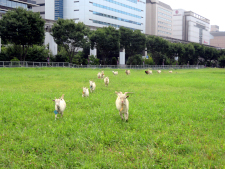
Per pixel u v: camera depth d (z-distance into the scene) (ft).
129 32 215.72
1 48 169.78
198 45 311.68
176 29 587.68
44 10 335.26
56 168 17.15
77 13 299.17
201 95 50.70
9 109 33.88
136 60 252.83
